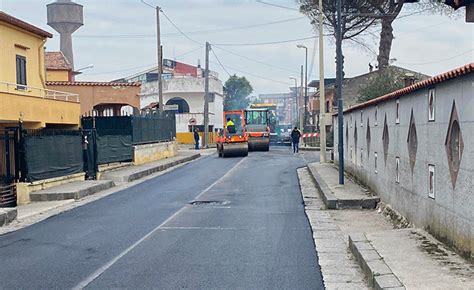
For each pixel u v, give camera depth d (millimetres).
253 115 49656
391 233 10812
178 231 13203
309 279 8773
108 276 9242
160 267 9766
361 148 19828
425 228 10922
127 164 31266
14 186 19844
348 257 10148
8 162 20531
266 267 9602
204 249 11156
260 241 11812
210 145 64062
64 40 73312
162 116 40656
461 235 8703
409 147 12320
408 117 12398
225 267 9672
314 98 76750
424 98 11039
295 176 25938
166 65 94875
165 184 24172
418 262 8406
